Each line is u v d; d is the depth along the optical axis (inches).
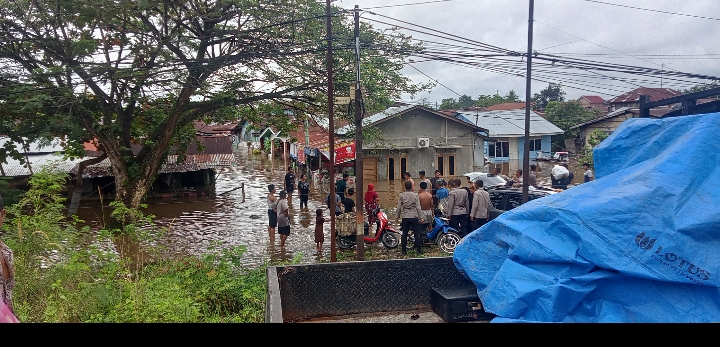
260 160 1582.2
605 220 91.8
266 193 881.5
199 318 246.1
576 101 1600.6
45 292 242.1
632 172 100.9
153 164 529.0
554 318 90.5
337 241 457.7
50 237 279.3
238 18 493.4
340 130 911.0
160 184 872.9
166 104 567.2
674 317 86.7
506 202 440.8
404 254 430.0
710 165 93.6
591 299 92.7
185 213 687.7
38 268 258.5
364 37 489.4
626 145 113.9
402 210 431.8
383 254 436.5
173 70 433.1
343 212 506.3
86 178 808.3
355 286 157.6
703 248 86.7
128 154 530.9
